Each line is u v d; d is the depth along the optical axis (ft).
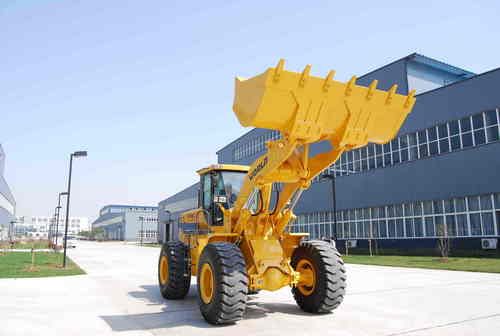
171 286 28.73
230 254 21.31
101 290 34.68
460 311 24.48
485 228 74.54
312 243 24.66
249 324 21.24
